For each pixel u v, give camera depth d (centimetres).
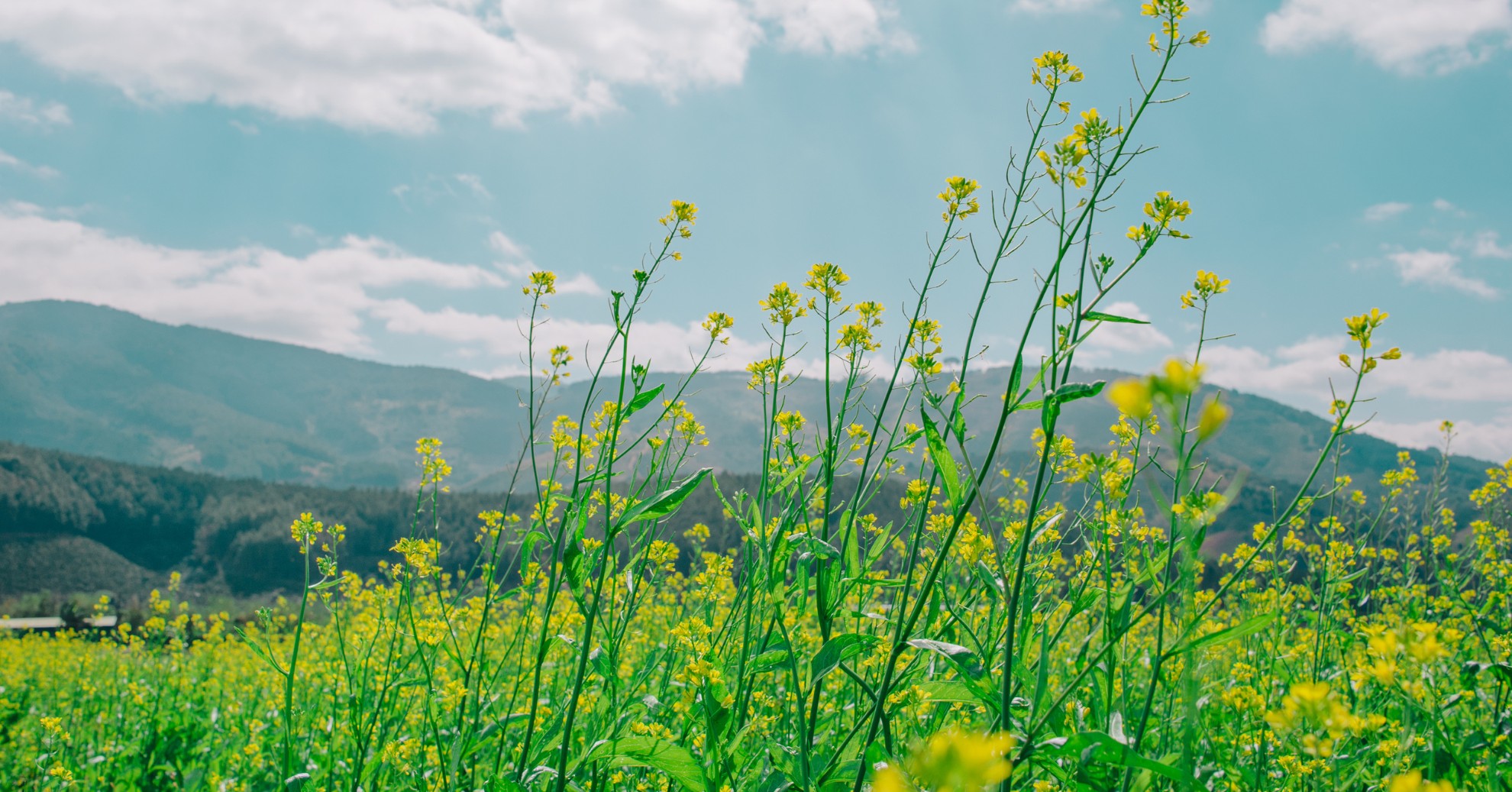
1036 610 286
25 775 522
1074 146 248
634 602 319
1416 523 454
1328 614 390
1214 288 276
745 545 292
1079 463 235
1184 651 176
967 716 299
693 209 286
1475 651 382
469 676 329
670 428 339
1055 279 218
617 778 334
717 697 270
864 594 325
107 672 864
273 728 549
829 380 279
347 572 372
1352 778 268
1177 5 240
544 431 350
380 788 373
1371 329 222
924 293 297
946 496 245
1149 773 207
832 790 231
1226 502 159
